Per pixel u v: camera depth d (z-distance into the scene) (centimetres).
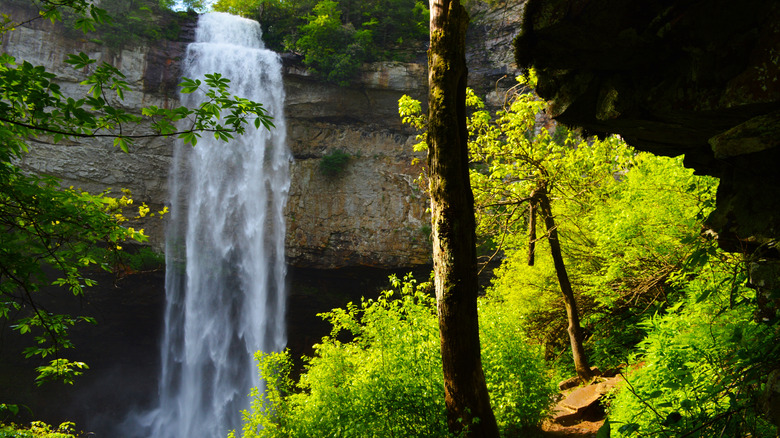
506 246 1512
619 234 962
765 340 292
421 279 3706
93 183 3281
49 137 3117
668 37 326
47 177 573
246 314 3600
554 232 1133
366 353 763
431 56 551
